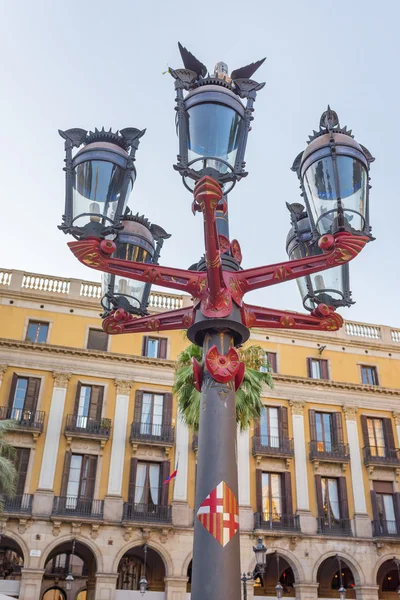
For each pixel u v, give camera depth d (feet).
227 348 15.60
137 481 97.40
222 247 17.15
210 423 14.66
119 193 16.88
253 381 67.46
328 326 17.74
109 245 15.81
